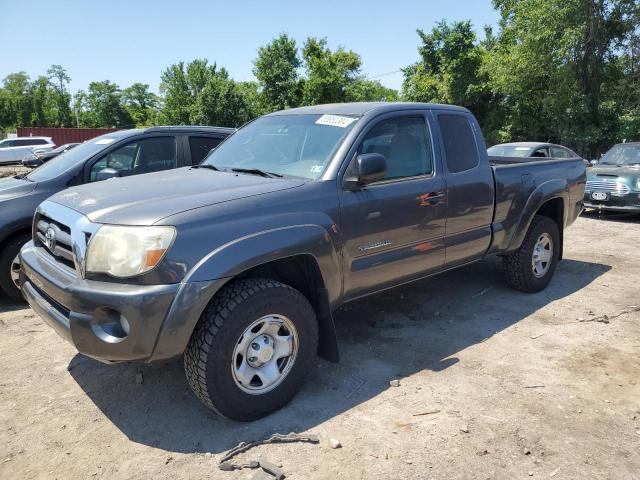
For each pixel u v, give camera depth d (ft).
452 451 9.36
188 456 9.30
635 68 84.12
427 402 11.03
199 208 9.79
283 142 13.42
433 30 101.91
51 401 11.26
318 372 12.44
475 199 15.01
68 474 8.87
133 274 9.03
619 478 8.70
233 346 9.68
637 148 36.86
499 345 14.01
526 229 17.04
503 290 18.62
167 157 20.59
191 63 160.15
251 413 10.20
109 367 12.82
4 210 16.58
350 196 11.82
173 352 9.25
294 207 10.83
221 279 9.41
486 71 92.99
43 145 112.78
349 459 9.15
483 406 10.87
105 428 10.22
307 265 11.25
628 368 12.62
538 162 18.57
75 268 9.89
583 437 9.81
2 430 10.18
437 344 14.08
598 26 80.33
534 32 80.23
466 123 15.56
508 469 8.89
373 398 11.23
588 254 24.53
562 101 81.71
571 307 16.93
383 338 14.48
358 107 13.53
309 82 119.75
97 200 10.50
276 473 8.65
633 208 32.78
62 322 9.79
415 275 13.89
